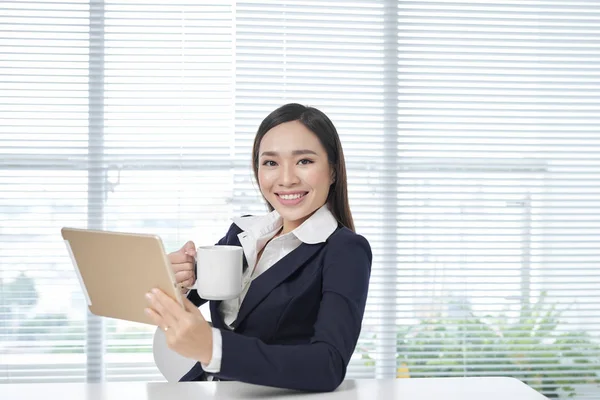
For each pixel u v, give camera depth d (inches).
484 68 101.0
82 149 97.3
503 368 103.0
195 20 97.7
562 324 103.4
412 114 100.3
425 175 101.3
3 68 95.7
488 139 102.1
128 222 97.9
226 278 47.6
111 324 98.0
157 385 46.8
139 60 97.1
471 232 102.2
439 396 44.9
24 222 96.8
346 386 47.4
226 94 98.3
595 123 103.0
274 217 61.0
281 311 53.4
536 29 102.3
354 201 100.3
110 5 96.6
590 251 103.7
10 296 96.9
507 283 102.7
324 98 99.1
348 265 52.1
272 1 98.5
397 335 101.5
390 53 100.1
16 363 97.0
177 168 98.0
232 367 42.7
